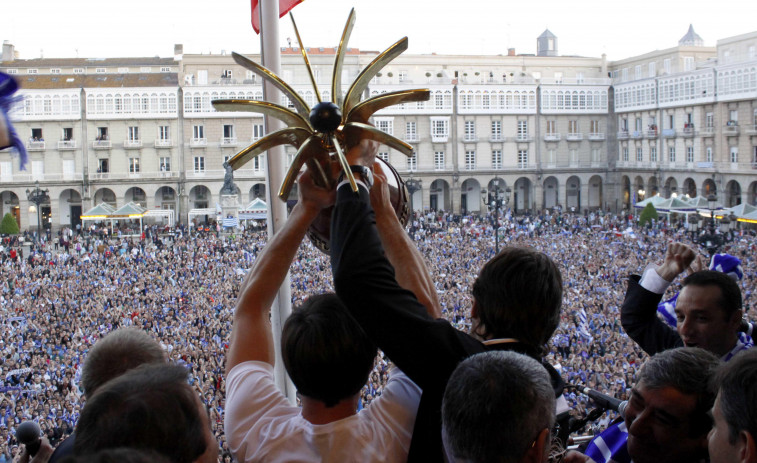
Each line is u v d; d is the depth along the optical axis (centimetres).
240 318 364
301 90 6769
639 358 2428
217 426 1709
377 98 346
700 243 3966
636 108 8050
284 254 362
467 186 8294
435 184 8312
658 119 7750
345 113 349
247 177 7544
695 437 361
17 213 7425
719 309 481
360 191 332
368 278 312
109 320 3191
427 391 329
